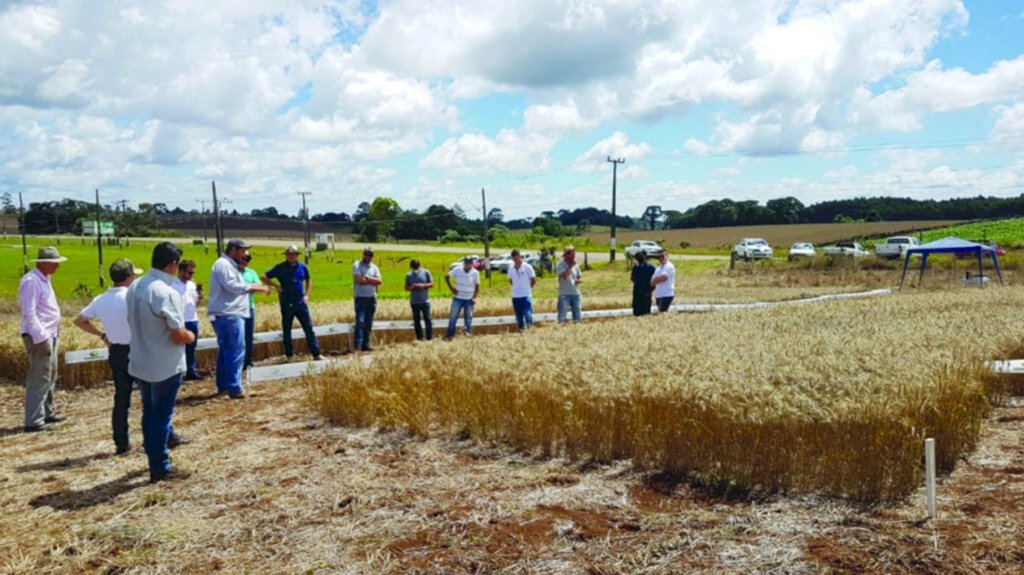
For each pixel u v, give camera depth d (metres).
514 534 4.65
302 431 7.54
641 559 4.21
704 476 5.58
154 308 5.76
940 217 115.44
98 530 4.84
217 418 8.36
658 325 11.26
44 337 8.23
